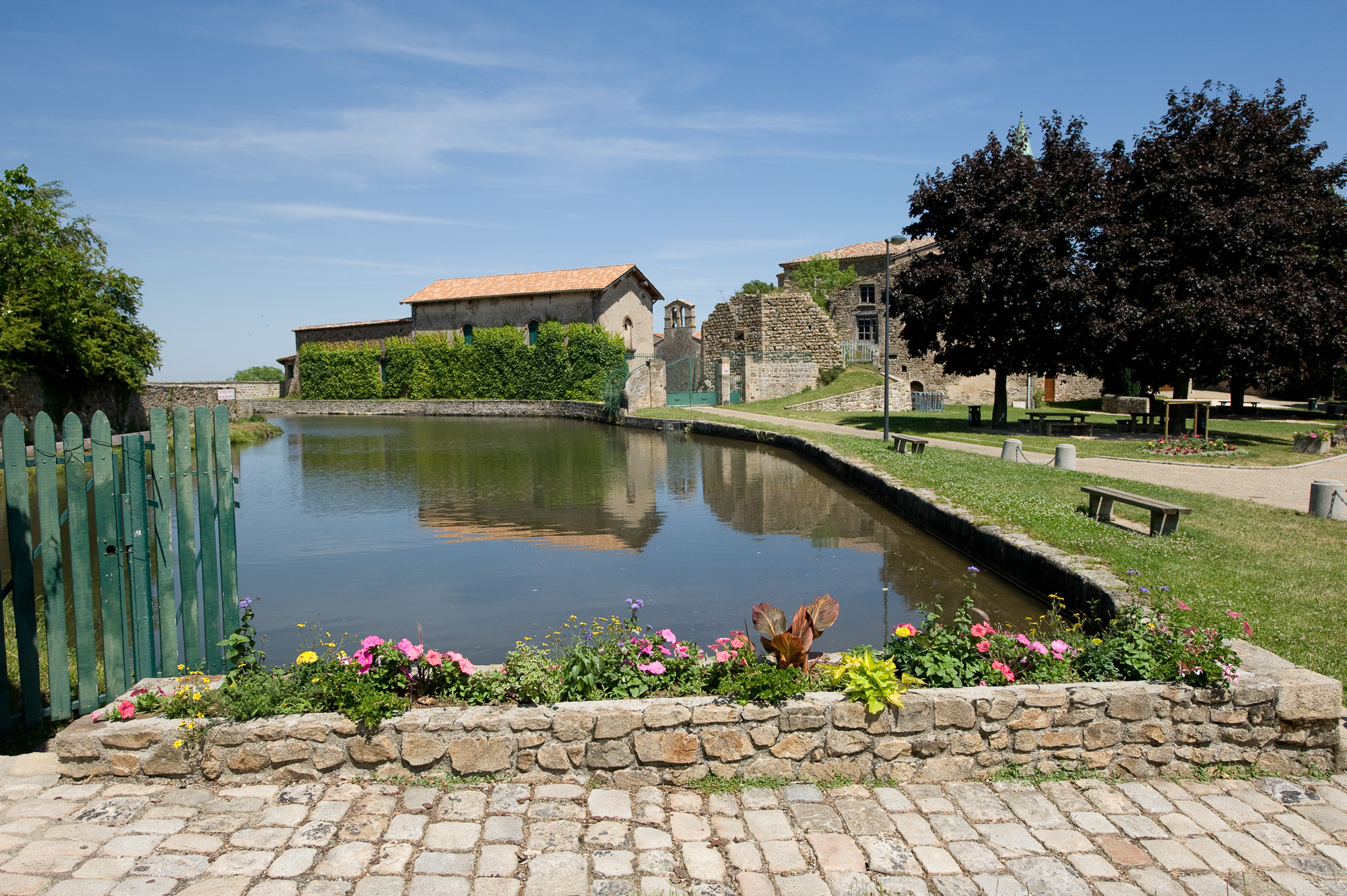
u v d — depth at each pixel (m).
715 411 35.78
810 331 40.59
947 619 8.03
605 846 3.54
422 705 4.34
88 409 27.22
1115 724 4.27
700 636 7.70
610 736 4.09
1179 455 17.88
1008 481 13.79
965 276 23.30
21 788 3.96
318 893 3.18
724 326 43.19
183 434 5.13
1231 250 21.23
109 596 4.97
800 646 4.58
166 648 5.14
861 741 4.18
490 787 4.02
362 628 8.13
